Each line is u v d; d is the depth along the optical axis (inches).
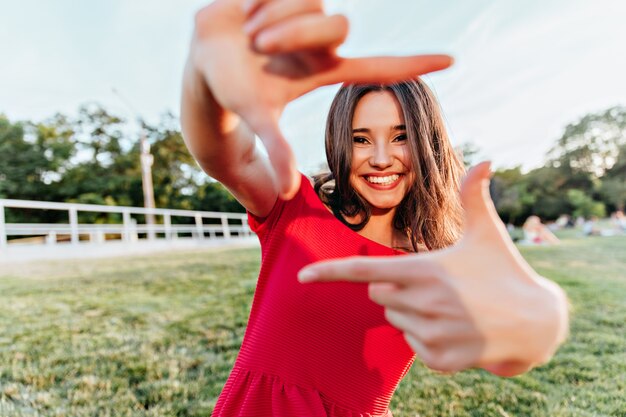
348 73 16.3
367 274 16.4
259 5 15.5
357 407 37.5
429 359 16.2
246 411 36.5
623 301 202.2
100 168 1073.5
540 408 99.2
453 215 45.3
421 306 15.9
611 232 760.3
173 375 112.1
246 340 41.8
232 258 367.2
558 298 16.8
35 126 1045.8
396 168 41.3
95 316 166.1
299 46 14.6
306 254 39.2
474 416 94.7
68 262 327.0
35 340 136.9
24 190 957.2
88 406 95.3
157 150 1114.7
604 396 105.3
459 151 49.8
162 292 211.0
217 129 23.4
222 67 15.6
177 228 563.2
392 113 40.5
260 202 38.1
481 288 15.9
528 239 573.6
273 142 14.6
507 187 1348.4
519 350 15.8
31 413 91.8
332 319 37.1
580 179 1515.7
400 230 45.3
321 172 48.8
